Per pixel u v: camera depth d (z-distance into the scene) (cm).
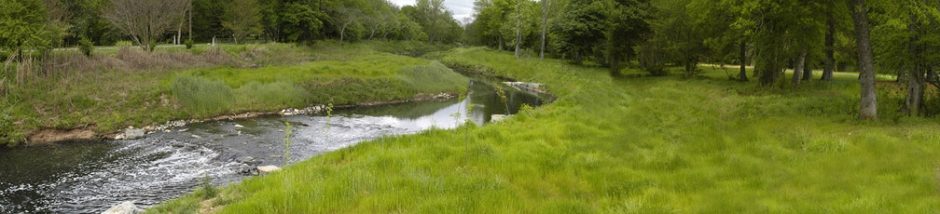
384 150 1397
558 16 5734
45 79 2512
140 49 3691
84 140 2105
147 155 1848
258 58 4812
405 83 3919
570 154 1365
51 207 1280
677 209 831
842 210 791
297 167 1256
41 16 2989
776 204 852
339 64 4597
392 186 956
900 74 2230
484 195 880
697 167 1198
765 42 2880
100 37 5306
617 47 4728
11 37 2561
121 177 1552
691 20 3819
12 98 2250
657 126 1853
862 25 1808
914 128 1569
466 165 1196
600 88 3338
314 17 7375
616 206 857
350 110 3183
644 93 3241
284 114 2914
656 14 4222
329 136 2270
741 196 918
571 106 2586
